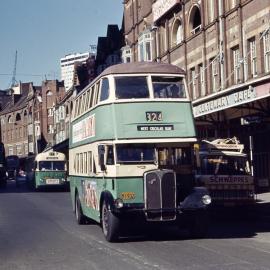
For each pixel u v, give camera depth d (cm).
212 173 1861
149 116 1398
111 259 1119
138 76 1430
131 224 1359
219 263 1030
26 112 10694
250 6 2738
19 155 11012
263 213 1942
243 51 2809
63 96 8225
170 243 1329
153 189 1335
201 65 3422
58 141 8206
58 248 1305
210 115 2752
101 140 1428
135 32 4797
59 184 4391
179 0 3678
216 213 1875
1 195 3850
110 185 1370
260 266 993
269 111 2269
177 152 1398
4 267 1073
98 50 6456
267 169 2812
